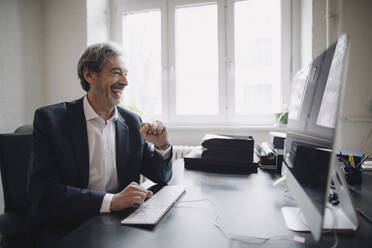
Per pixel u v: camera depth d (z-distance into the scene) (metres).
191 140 2.18
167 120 2.34
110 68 0.98
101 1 2.28
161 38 2.30
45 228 0.80
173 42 2.28
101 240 0.53
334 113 0.43
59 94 2.23
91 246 0.50
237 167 1.19
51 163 0.87
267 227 0.59
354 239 0.52
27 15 2.07
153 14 2.35
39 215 0.88
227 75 2.19
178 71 2.31
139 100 2.38
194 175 1.12
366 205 0.72
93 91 1.01
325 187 0.40
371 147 1.68
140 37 2.38
